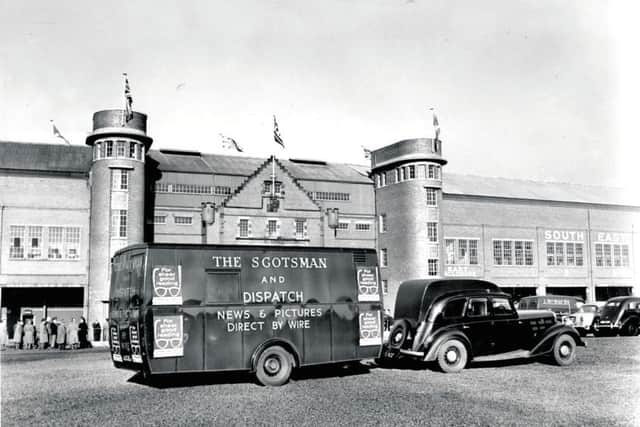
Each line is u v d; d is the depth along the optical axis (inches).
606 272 2603.3
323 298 739.4
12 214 1822.1
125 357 682.2
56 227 1859.0
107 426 491.8
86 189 1904.5
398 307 835.4
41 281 1818.4
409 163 2174.0
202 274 679.1
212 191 2146.9
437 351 770.8
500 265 2418.8
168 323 653.3
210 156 2377.0
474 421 490.0
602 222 2640.3
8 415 542.0
